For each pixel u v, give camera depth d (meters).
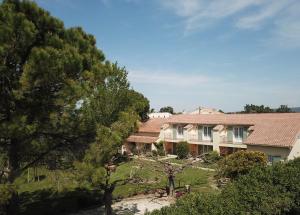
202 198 10.27
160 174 28.58
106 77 14.31
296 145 33.78
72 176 13.27
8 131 11.11
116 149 13.30
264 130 37.81
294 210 11.77
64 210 19.44
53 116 12.35
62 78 12.04
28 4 12.81
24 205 19.69
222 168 26.47
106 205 16.95
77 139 14.15
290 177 12.12
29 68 11.05
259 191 11.08
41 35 12.99
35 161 14.02
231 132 44.12
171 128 51.91
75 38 14.00
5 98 12.14
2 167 12.91
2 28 11.05
